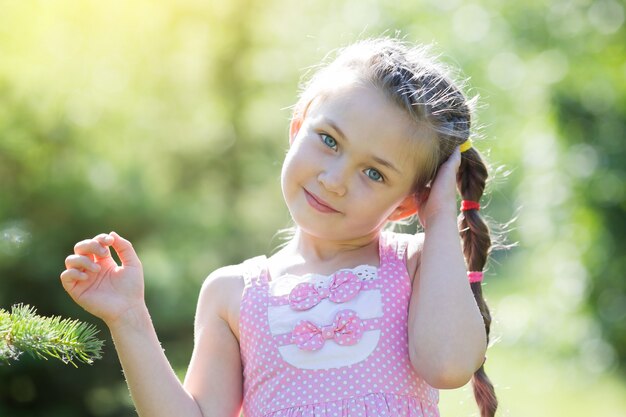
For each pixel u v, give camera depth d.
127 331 2.24
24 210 5.92
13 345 2.00
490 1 10.83
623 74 9.16
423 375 2.30
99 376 6.14
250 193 7.63
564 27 9.80
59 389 6.12
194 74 7.30
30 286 5.88
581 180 9.16
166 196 6.49
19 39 5.92
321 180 2.33
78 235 6.04
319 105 2.40
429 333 2.29
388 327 2.38
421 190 2.51
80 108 6.05
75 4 6.25
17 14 5.91
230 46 7.73
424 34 10.84
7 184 5.88
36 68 5.89
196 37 7.38
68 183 5.92
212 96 7.57
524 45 10.49
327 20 9.68
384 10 10.43
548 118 9.37
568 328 9.70
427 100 2.40
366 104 2.34
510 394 8.48
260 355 2.38
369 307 2.39
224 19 7.65
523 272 12.20
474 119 2.67
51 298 5.92
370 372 2.32
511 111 10.38
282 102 7.92
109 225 6.11
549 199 9.41
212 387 2.41
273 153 7.90
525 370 9.42
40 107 5.87
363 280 2.44
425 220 2.47
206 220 6.83
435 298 2.31
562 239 9.48
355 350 2.34
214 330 2.46
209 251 6.76
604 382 8.93
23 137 5.84
